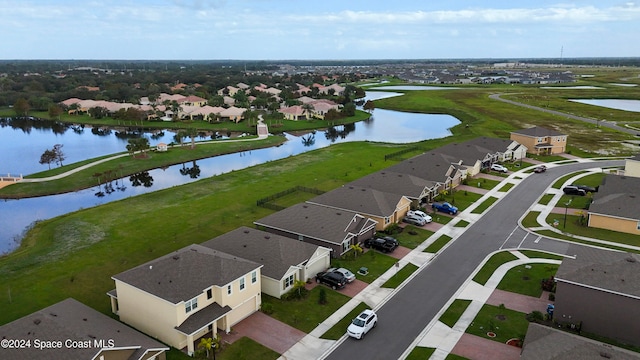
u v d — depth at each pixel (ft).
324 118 531.50
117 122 508.12
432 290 143.64
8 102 602.44
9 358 89.15
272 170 300.20
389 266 160.35
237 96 647.97
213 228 196.34
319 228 171.42
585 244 178.81
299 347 114.52
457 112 576.61
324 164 315.99
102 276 152.87
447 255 169.37
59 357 89.76
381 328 123.03
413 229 194.29
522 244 179.52
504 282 148.46
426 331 121.60
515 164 309.42
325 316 128.88
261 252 146.92
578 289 120.47
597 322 119.65
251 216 211.20
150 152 349.41
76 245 177.99
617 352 92.84
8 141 420.77
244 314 127.75
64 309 111.24
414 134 464.65
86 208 229.04
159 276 120.26
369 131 485.97
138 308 119.55
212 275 122.11
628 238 184.24
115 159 327.26
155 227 197.16
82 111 563.89
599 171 288.10
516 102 651.25
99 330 102.37
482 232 192.03
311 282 148.97
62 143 412.98
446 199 234.79
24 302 135.95
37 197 256.52
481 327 122.93
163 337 116.16
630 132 419.54
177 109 526.16
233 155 368.89
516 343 115.55
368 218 187.73
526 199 235.61
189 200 235.81
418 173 249.34
